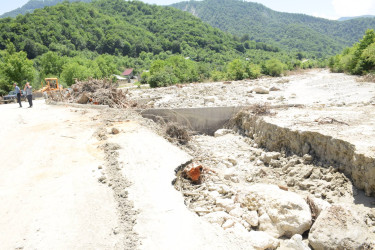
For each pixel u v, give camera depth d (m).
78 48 132.38
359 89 20.31
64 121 13.91
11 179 7.90
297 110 13.76
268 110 13.97
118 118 13.94
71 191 7.14
